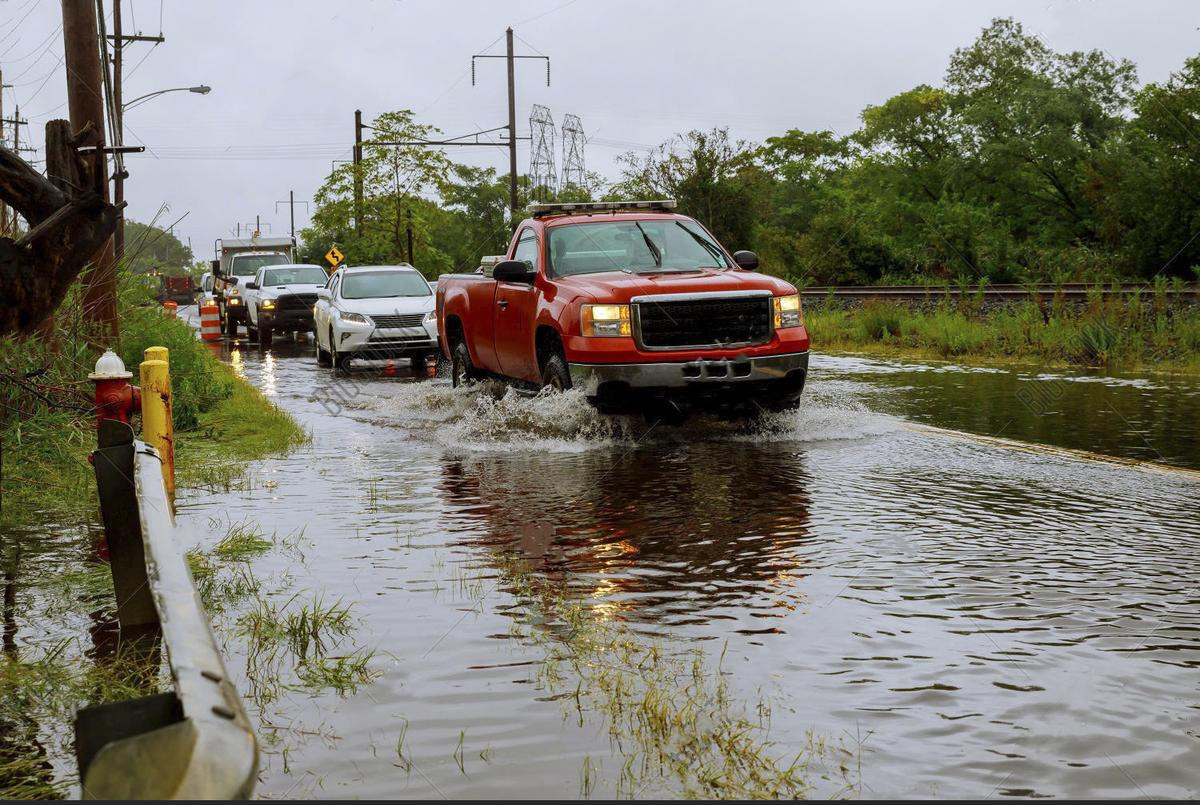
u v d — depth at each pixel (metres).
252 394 13.85
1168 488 7.14
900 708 3.48
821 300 29.00
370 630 4.37
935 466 8.12
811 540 5.84
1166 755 3.11
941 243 40.31
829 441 9.47
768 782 2.94
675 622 4.43
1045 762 3.07
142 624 4.43
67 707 3.62
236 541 5.87
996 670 3.82
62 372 8.01
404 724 3.39
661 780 2.96
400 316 18.92
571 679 3.78
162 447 6.56
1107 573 5.09
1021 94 55.28
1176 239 31.27
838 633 4.26
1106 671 3.80
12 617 4.67
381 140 49.03
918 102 64.75
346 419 12.12
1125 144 45.59
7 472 7.15
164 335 13.51
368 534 6.17
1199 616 4.42
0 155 4.38
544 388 10.42
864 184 73.12
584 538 6.00
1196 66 31.56
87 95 11.86
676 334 9.68
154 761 1.54
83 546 6.02
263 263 32.28
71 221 4.41
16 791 2.96
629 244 11.04
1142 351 16.33
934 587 4.89
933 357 18.44
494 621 4.48
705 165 38.50
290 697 3.64
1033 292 20.28
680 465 8.36
